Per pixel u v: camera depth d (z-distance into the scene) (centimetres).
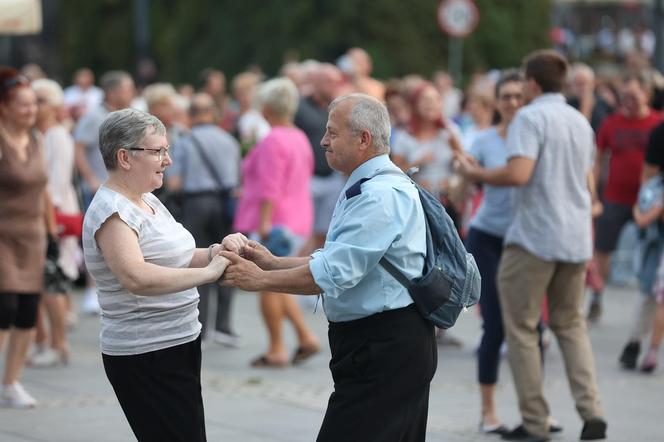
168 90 2091
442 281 1015
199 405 1032
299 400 1700
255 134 2719
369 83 2569
